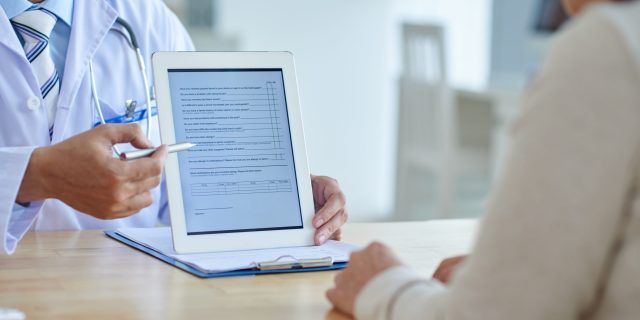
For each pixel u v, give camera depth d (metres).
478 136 4.85
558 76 0.67
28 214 1.25
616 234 0.69
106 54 1.63
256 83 1.31
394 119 6.20
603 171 0.65
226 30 5.66
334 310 0.97
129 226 1.67
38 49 1.51
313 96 6.02
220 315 0.93
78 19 1.57
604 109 0.65
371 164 6.19
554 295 0.67
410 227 1.56
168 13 1.79
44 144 1.51
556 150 0.66
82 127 1.57
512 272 0.68
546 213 0.67
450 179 4.23
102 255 1.24
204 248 1.23
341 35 6.02
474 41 5.89
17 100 1.48
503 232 0.68
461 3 5.94
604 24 0.66
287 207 1.30
